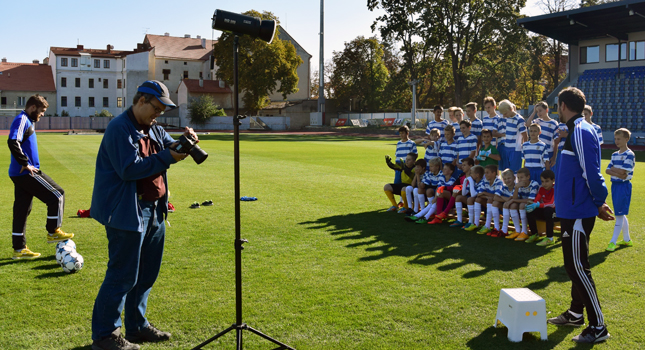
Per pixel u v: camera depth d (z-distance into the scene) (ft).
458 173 28.66
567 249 12.01
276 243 20.72
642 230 23.67
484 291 14.92
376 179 43.55
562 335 12.04
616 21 100.68
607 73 115.65
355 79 211.82
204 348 11.18
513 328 11.55
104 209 10.48
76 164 53.88
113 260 10.77
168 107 10.69
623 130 19.89
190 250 19.40
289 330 12.08
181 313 13.14
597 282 15.81
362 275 16.39
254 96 189.26
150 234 11.51
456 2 157.48
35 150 18.76
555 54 174.81
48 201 19.52
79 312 13.21
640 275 16.56
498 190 22.68
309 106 214.69
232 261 17.90
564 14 97.60
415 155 27.94
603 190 11.40
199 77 238.48
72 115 231.09
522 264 17.93
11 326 12.26
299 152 77.05
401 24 166.09
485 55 174.50
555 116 110.83
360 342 11.44
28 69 230.68
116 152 10.18
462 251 19.74
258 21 10.02
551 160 26.08
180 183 40.04
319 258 18.44
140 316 11.66
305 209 28.91
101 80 234.79
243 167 53.42
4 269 16.96
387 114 188.14
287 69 188.24
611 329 12.26
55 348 11.16
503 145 27.89
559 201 12.14
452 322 12.62
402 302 13.94
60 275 16.37
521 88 196.44
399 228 24.04
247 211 28.09
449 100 213.05
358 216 26.99
